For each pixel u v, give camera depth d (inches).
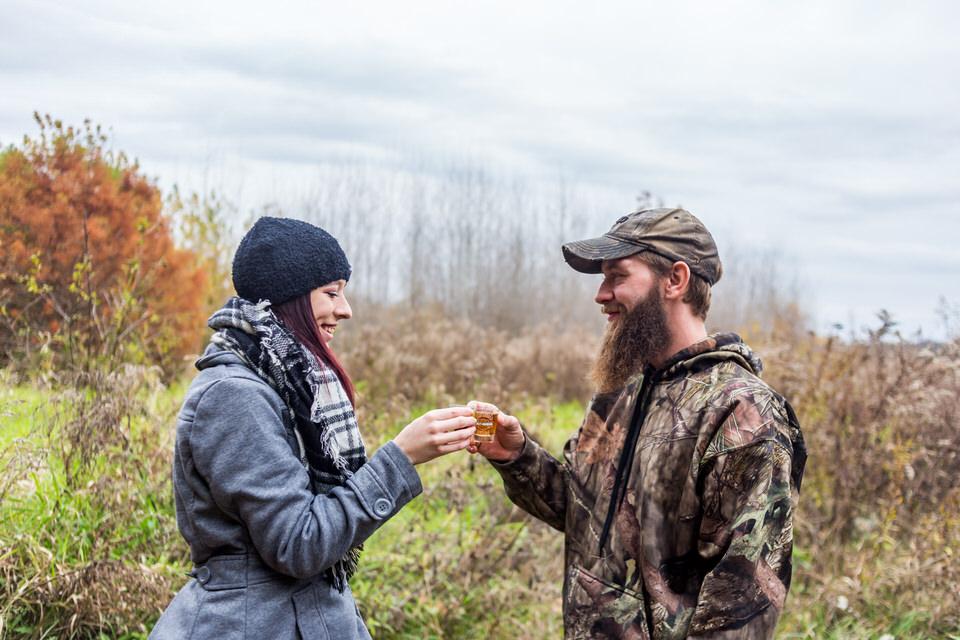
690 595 76.4
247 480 64.7
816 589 167.0
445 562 153.2
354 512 67.2
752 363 81.4
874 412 191.3
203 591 67.6
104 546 131.1
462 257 806.5
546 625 146.7
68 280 247.0
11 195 251.3
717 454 74.3
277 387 69.1
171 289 288.4
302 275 71.4
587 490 86.9
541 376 362.9
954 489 180.2
